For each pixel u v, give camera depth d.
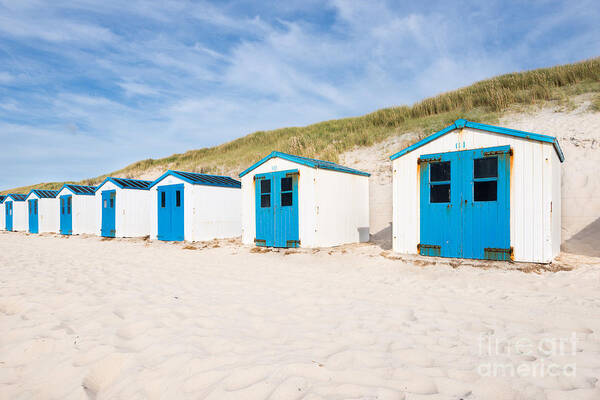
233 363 3.09
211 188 14.02
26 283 6.53
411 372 2.86
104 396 2.78
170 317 4.45
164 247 12.65
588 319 4.22
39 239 17.25
